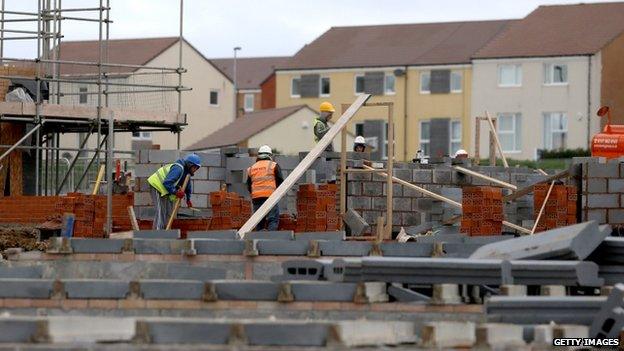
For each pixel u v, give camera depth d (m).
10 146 64.50
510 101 172.00
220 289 36.66
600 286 37.41
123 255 44.62
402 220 66.31
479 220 57.72
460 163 72.31
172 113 67.75
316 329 31.11
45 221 63.31
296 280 39.47
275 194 55.56
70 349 30.27
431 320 36.50
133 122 66.88
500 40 175.25
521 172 74.44
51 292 36.81
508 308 35.06
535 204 60.22
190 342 31.12
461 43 183.00
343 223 61.06
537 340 32.91
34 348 30.34
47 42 70.81
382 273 37.50
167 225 58.53
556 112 169.50
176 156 62.00
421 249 45.28
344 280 37.88
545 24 174.88
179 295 36.66
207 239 46.78
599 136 70.25
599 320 34.31
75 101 84.94
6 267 41.91
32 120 64.12
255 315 36.53
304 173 63.19
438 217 66.38
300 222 59.47
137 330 31.11
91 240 44.66
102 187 72.38
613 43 167.88
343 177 61.38
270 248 44.84
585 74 167.62
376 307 36.72
